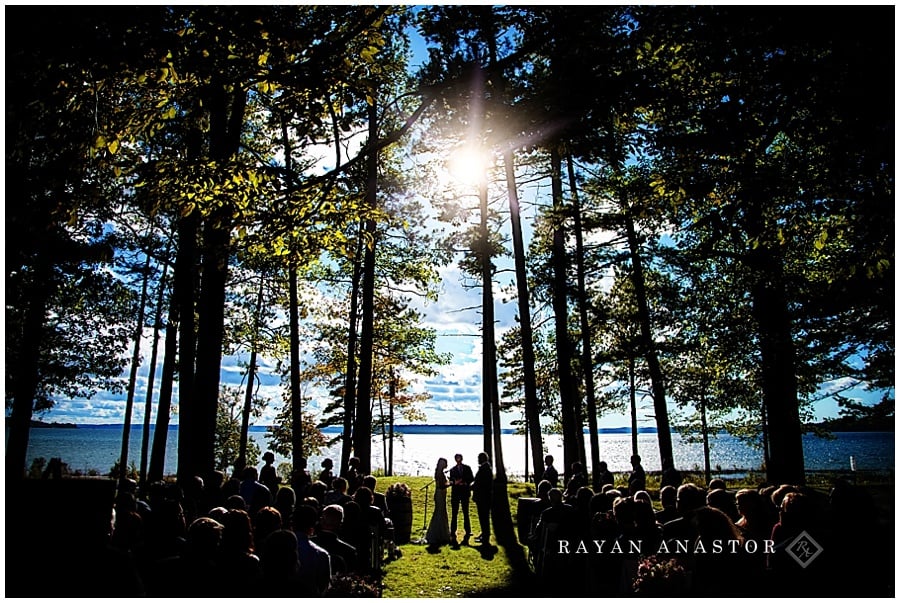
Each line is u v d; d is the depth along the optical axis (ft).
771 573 14.07
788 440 44.24
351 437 65.21
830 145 21.45
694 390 79.15
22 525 10.97
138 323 60.75
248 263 54.80
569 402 60.70
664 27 21.61
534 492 58.03
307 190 25.17
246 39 18.69
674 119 25.22
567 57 21.47
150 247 52.24
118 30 16.87
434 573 28.19
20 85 16.75
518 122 22.07
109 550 11.45
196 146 34.73
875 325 35.06
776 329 40.75
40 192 18.93
